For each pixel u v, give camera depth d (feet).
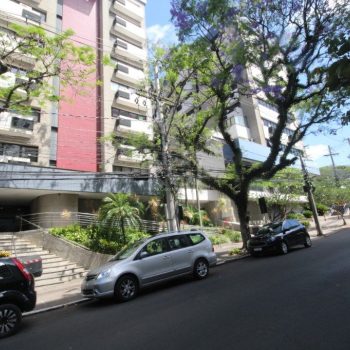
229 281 31.78
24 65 62.69
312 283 26.66
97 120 78.28
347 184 131.95
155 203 69.26
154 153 62.90
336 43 12.24
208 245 37.32
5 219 71.41
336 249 47.21
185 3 38.34
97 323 22.76
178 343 16.60
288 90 43.04
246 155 94.43
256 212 110.93
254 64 40.14
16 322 22.53
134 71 88.69
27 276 23.94
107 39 87.15
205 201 95.96
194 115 62.75
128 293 29.22
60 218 62.59
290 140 55.21
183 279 36.37
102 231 54.24
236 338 16.29
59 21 79.77
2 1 66.85
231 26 38.58
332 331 16.01
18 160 63.62
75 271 45.96
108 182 68.18
